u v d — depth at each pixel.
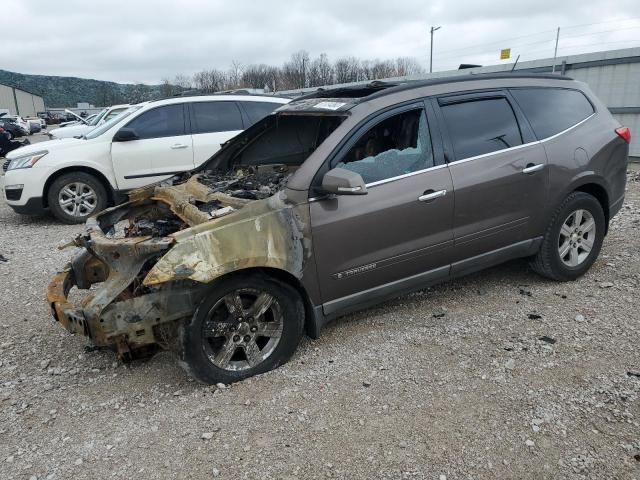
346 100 4.04
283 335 3.60
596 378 3.29
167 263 3.14
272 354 3.59
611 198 4.90
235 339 3.48
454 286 4.88
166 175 8.62
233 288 3.38
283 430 2.98
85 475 2.72
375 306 4.54
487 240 4.26
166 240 3.26
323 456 2.76
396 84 4.36
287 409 3.16
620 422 2.88
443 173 3.97
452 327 4.08
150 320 3.27
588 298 4.46
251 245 3.35
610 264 5.19
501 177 4.19
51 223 8.68
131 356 3.55
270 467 2.71
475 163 4.11
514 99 4.43
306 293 3.62
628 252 5.50
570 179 4.54
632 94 13.35
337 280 3.71
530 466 2.61
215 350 3.50
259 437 2.94
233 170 4.99
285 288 3.55
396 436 2.88
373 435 2.90
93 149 8.36
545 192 4.44
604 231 4.95
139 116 8.59
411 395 3.24
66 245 4.00
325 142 3.70
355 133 3.74
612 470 2.55
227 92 9.53
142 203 4.65
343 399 3.23
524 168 4.29
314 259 3.59
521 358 3.57
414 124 3.97
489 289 4.77
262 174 4.65
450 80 4.22
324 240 3.60
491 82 4.39
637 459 2.61
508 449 2.73
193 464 2.76
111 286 3.32
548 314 4.20
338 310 3.81
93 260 4.16
